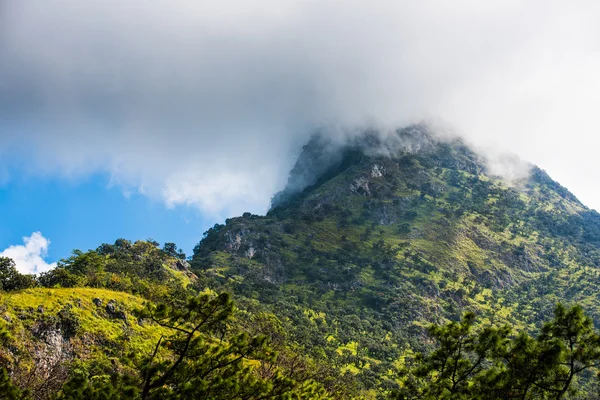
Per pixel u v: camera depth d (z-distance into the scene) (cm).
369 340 16900
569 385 1997
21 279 7606
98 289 8494
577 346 1959
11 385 2380
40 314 6500
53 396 2402
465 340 2233
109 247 15262
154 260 15675
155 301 9738
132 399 2134
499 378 2045
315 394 3847
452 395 2155
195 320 2264
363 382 12200
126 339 7088
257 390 2392
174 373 2247
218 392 2234
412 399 2317
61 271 8612
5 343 5609
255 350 2414
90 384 2334
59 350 6225
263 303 18662
